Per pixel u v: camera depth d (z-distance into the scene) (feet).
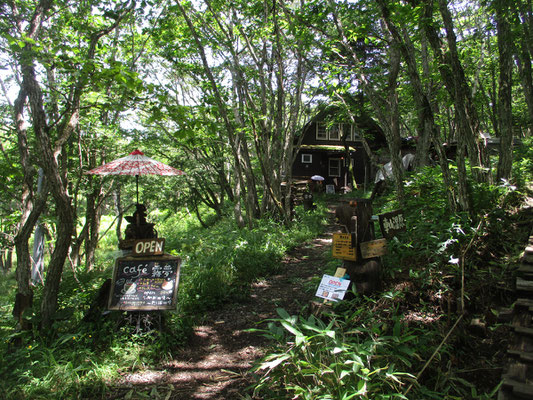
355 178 86.63
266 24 30.89
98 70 12.51
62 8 18.08
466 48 28.22
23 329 13.44
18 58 13.03
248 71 35.47
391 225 13.96
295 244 30.89
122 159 16.53
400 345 9.77
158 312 14.20
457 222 15.46
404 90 32.63
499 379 9.30
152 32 27.22
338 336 10.70
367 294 13.69
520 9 19.10
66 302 15.57
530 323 9.76
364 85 21.91
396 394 8.08
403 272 14.69
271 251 26.05
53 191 13.57
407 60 18.58
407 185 23.40
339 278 13.91
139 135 36.60
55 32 18.24
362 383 7.82
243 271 22.45
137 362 12.51
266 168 38.04
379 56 34.94
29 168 15.37
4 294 31.60
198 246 26.96
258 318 16.79
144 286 14.38
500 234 15.83
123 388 11.33
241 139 38.73
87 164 28.32
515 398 7.56
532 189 21.65
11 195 23.95
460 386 9.41
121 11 16.47
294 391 9.07
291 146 39.99
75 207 25.77
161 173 16.42
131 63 26.43
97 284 17.76
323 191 81.30
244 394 10.91
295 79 41.22
